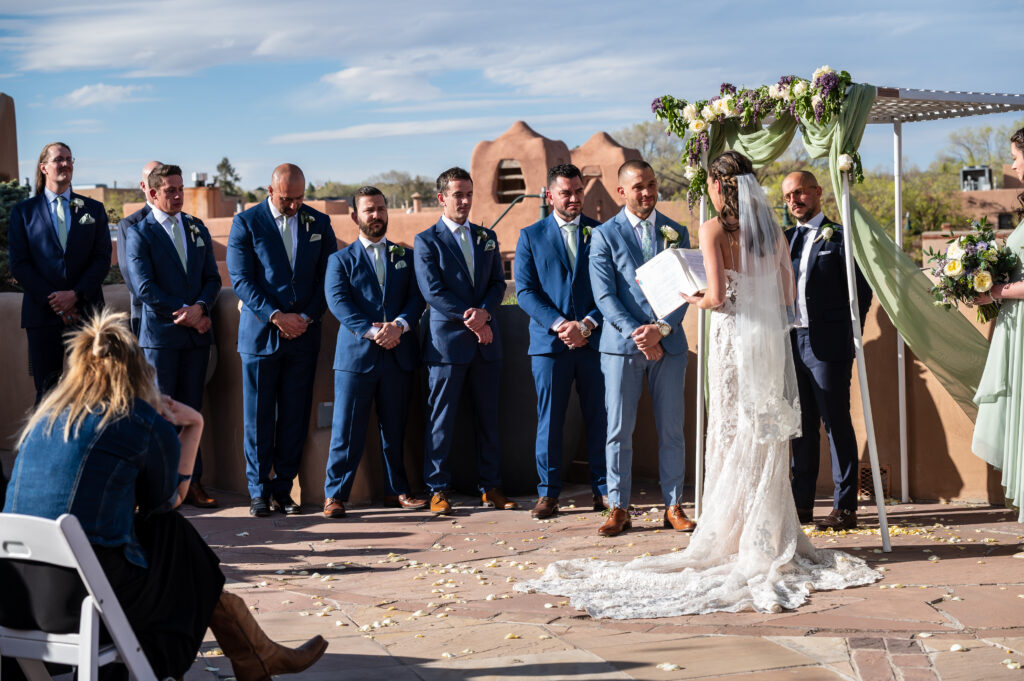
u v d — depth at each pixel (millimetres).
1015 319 5074
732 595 4422
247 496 7293
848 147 5227
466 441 7156
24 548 2748
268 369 6656
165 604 3037
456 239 6668
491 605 4469
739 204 4816
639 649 3824
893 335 6547
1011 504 6203
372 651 3848
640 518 6367
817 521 6074
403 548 5703
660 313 5230
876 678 3436
